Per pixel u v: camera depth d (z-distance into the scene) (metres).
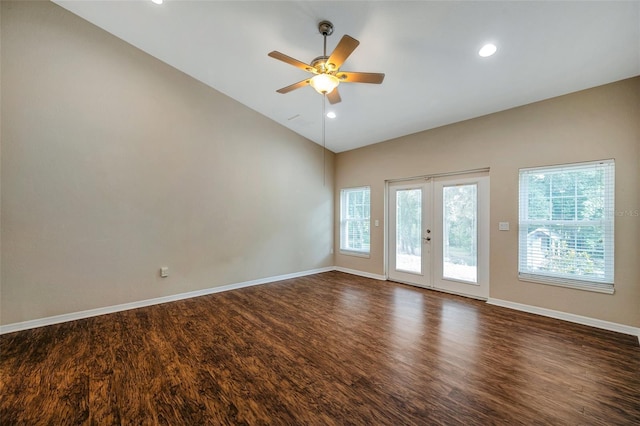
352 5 2.36
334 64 2.34
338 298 3.99
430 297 4.04
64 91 3.06
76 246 3.14
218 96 4.28
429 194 4.52
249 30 2.94
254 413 1.68
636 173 2.73
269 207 4.94
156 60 3.68
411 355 2.37
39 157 2.93
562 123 3.16
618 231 2.82
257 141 4.76
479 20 2.30
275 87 4.02
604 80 2.85
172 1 2.71
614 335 2.74
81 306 3.17
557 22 2.22
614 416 1.66
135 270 3.54
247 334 2.78
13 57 2.80
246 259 4.63
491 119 3.74
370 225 5.36
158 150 3.72
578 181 3.08
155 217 3.70
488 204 3.84
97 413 1.68
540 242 3.34
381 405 1.75
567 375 2.07
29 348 2.46
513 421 1.62
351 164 5.76
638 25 2.17
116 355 2.35
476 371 2.13
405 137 4.79
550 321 3.11
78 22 3.13
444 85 3.27
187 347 2.50
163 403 1.76
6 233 2.78
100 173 3.29
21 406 1.72
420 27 2.47
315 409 1.72
